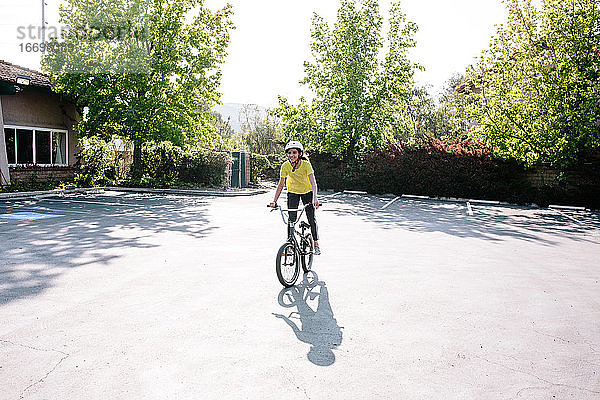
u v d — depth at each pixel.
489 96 22.22
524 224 13.73
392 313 5.10
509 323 4.90
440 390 3.37
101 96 20.44
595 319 5.11
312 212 7.03
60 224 10.81
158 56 21.33
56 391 3.18
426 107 42.50
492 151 22.03
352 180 25.69
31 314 4.73
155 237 9.42
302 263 6.70
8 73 18.00
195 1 22.42
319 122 27.86
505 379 3.59
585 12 19.72
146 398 3.12
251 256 7.82
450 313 5.16
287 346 4.09
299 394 3.24
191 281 6.15
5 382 3.29
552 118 20.14
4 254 7.46
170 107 21.53
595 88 19.64
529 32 20.84
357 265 7.44
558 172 21.20
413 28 26.33
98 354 3.80
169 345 4.03
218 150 26.38
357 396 3.24
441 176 22.62
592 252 9.37
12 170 18.28
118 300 5.27
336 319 4.86
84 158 21.12
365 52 26.97
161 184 22.66
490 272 7.21
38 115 20.12
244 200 18.75
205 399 3.13
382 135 27.62
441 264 7.68
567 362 3.96
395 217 14.45
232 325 4.57
